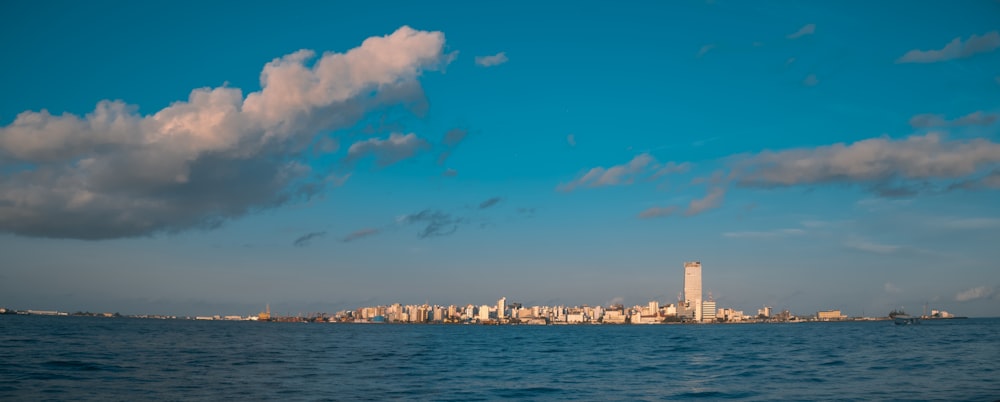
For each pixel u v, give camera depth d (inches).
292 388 1850.4
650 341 5940.0
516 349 4389.8
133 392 1701.5
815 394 1723.7
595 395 1779.0
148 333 6373.0
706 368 2645.2
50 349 3282.5
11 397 1565.0
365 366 2699.3
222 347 4062.5
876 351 3599.9
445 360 3166.8
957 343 4480.8
